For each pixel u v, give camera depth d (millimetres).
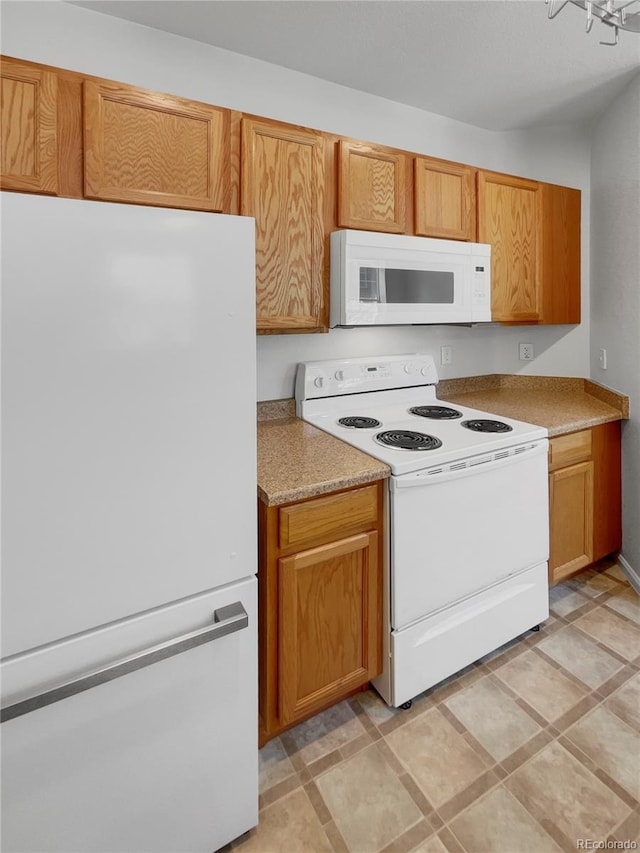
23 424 775
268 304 1674
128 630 922
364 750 1452
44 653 839
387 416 2119
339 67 1979
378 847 1178
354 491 1453
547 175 2625
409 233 1974
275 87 1963
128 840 982
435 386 2539
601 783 1325
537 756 1415
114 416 858
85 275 805
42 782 873
